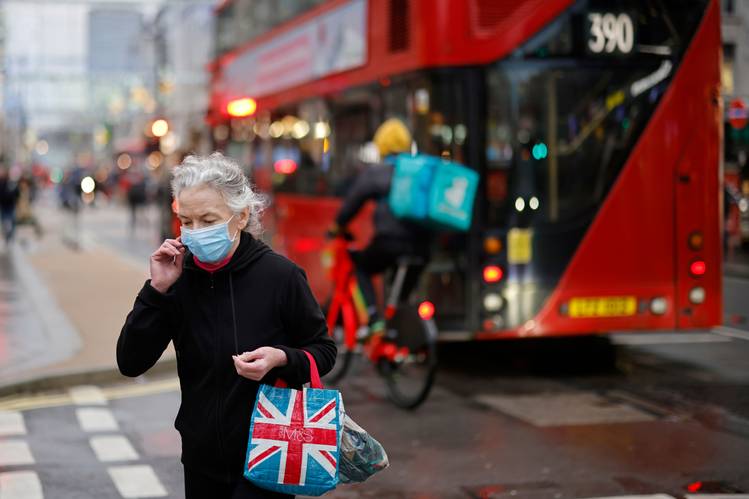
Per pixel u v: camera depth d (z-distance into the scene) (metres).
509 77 10.20
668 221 10.48
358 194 9.82
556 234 10.30
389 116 11.00
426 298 10.46
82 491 6.78
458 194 9.55
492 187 10.22
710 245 10.57
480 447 7.84
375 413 9.16
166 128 28.39
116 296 17.52
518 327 10.29
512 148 10.23
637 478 6.91
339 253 10.34
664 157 10.45
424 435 8.27
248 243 3.82
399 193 9.56
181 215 3.69
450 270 10.35
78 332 13.28
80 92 79.38
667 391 9.75
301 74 13.99
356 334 10.12
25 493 6.70
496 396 9.77
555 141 10.30
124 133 106.12
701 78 10.50
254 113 16.55
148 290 3.75
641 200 10.41
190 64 47.16
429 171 9.47
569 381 10.41
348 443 3.74
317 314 3.84
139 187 40.19
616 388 9.99
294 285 3.81
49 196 91.69
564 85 10.30
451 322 10.37
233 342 3.72
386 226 9.73
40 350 11.96
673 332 13.36
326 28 12.95
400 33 10.71
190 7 47.19
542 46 10.23
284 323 3.82
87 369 10.56
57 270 22.77
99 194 71.31
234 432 3.69
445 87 10.17
